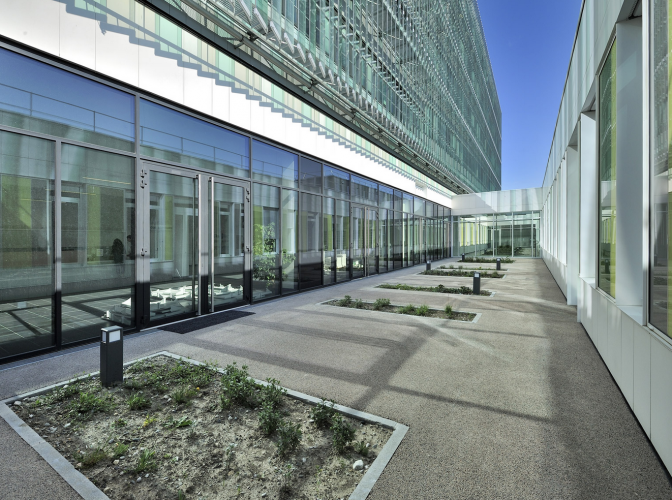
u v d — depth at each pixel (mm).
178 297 7859
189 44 7887
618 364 4379
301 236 11914
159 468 2904
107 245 6500
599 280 5957
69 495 2582
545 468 2836
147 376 4719
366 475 2754
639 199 4738
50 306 5719
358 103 13258
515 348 5902
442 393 4203
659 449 2959
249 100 9508
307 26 10758
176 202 7797
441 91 27625
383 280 15406
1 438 3299
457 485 2641
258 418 3615
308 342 6266
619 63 4754
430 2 24531
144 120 7145
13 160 5293
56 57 5691
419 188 23672
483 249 32125
